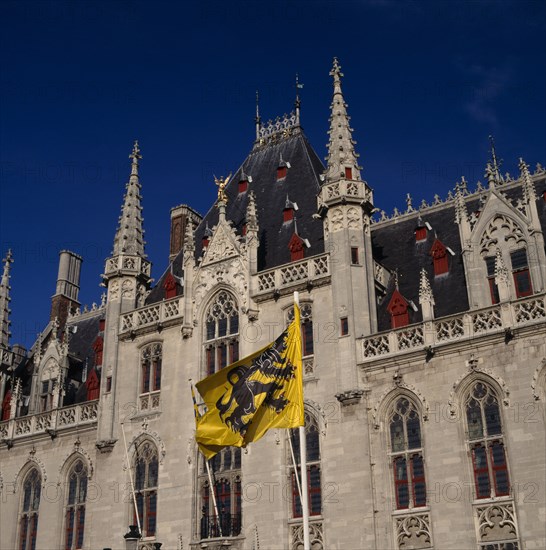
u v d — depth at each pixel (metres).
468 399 34.12
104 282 48.03
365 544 33.66
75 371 51.38
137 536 31.33
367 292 39.12
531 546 30.53
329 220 40.94
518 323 33.62
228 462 39.12
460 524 32.16
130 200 50.22
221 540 36.78
